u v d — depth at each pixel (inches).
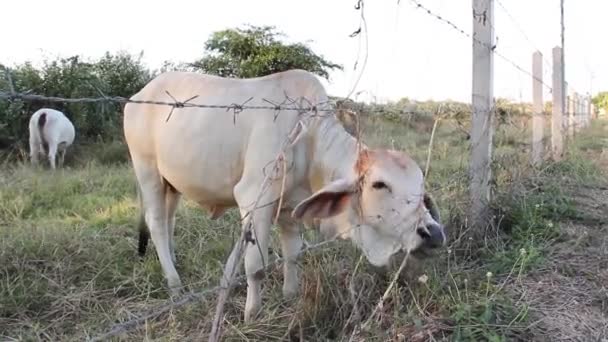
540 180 237.6
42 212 242.5
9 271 166.1
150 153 165.9
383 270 129.4
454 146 302.0
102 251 182.4
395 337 114.2
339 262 137.8
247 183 138.5
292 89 139.6
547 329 121.6
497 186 188.5
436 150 282.4
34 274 164.1
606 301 134.8
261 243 135.3
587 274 149.5
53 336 134.5
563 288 141.3
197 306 142.6
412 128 271.0
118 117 513.3
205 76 156.3
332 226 133.2
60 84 476.7
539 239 171.2
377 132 223.5
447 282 136.3
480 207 173.3
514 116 295.0
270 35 754.8
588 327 123.9
